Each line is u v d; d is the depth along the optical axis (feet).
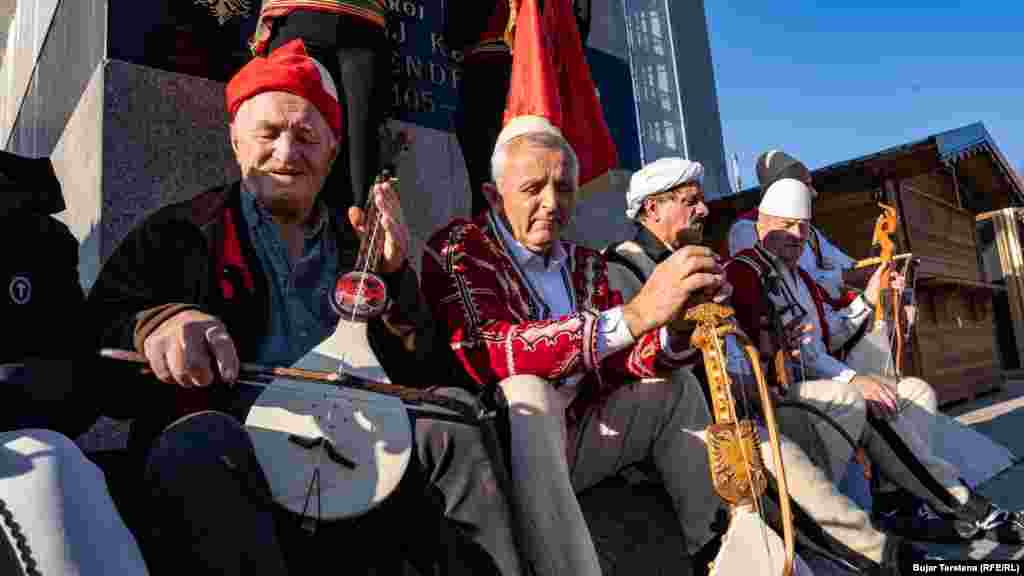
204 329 4.30
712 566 4.72
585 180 12.51
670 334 6.24
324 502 4.39
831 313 12.19
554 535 5.29
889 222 12.42
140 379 4.55
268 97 5.98
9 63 19.44
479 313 6.41
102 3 10.20
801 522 7.61
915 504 10.53
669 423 6.86
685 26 83.71
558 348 5.86
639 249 9.89
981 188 29.53
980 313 27.40
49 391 4.27
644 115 63.00
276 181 5.96
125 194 9.57
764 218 11.57
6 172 4.76
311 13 9.23
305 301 6.02
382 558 4.78
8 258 4.63
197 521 3.74
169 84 10.19
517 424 5.46
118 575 3.27
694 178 10.22
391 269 5.77
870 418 10.14
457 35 12.85
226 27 11.03
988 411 21.13
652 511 7.32
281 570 3.92
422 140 13.48
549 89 10.55
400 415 4.78
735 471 4.66
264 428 4.53
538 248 7.30
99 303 5.02
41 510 3.18
